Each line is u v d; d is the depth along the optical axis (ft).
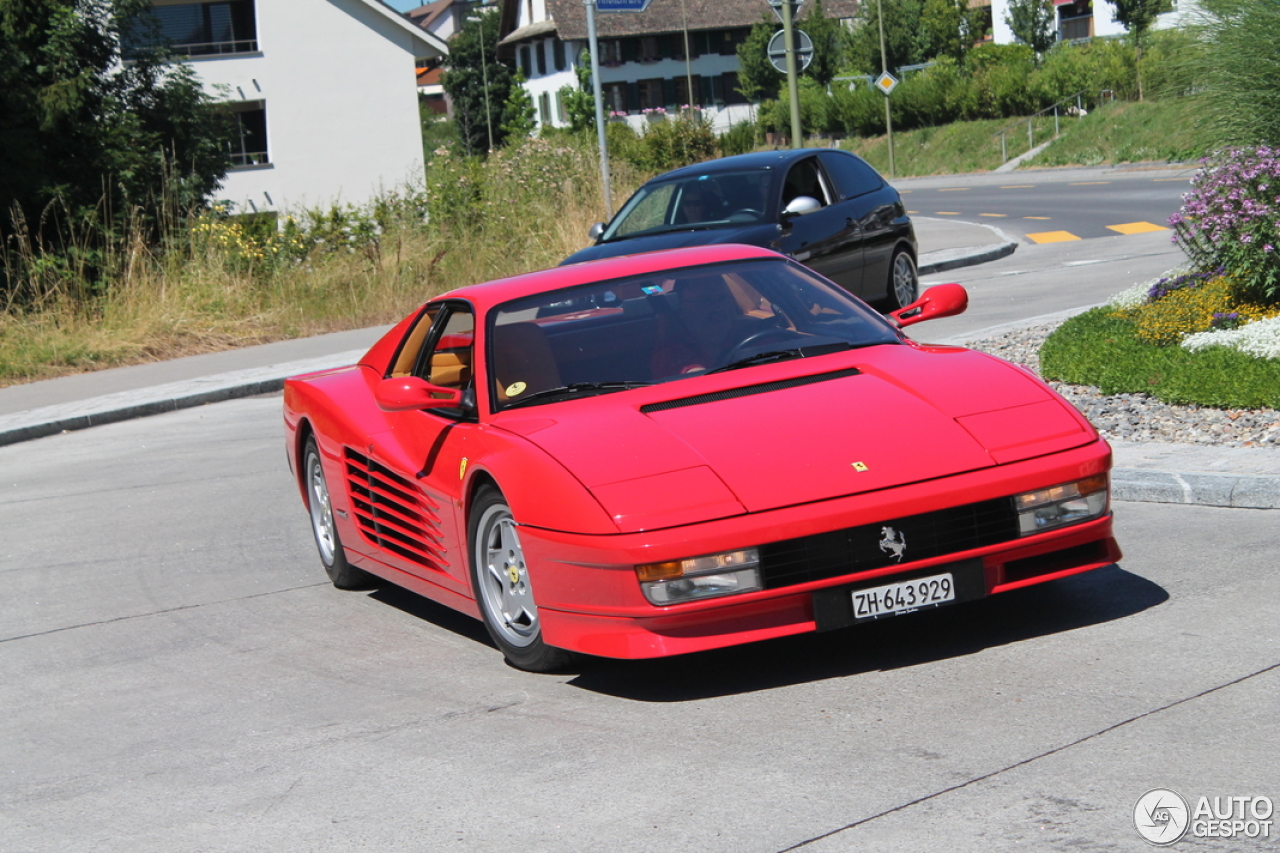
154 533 27.48
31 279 61.21
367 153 145.18
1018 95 173.17
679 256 19.71
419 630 19.12
